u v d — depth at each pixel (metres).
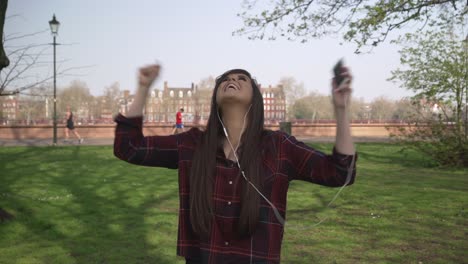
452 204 7.41
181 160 1.88
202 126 2.00
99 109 77.44
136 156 1.83
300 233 5.63
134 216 6.47
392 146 19.00
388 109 83.62
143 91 1.77
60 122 31.64
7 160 13.23
